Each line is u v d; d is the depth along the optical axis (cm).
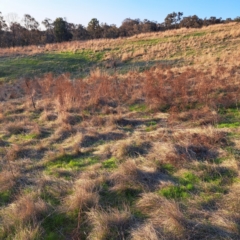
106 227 325
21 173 483
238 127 594
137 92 945
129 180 419
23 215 350
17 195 411
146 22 4953
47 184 436
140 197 391
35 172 486
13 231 337
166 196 386
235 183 396
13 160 539
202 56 1442
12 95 1137
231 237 300
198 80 946
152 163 468
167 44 1823
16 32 3969
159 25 5012
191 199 373
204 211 345
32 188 426
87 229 336
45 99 967
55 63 1733
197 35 1969
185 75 1016
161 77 1048
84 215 358
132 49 1878
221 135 532
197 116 682
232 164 440
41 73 1592
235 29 1856
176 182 418
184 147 504
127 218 339
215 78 941
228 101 748
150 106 805
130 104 873
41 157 553
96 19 4488
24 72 1609
